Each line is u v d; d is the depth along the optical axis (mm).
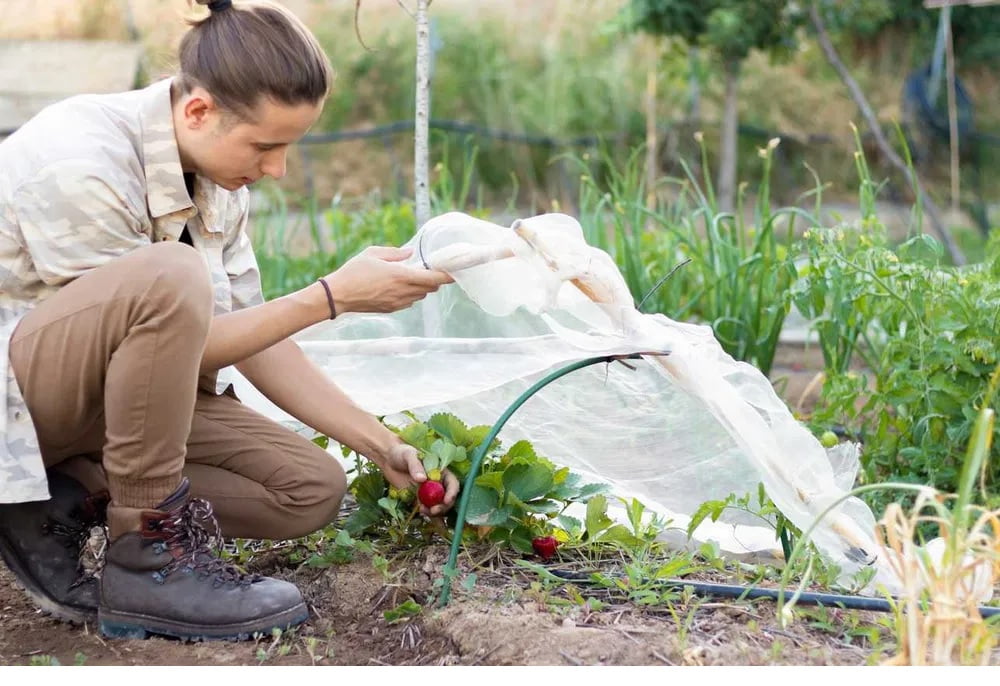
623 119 9719
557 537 2342
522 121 9820
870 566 2154
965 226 8242
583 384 2482
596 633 1932
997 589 2262
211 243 2203
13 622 2156
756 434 2100
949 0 5090
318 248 4730
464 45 10109
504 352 2354
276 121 1962
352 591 2195
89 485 2166
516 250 2037
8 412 1928
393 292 2049
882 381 3037
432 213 4770
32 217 1929
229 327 2012
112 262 1901
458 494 2229
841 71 7332
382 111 10164
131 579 2027
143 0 9016
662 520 2424
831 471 2207
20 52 8281
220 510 2219
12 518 2104
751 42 7445
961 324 2838
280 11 1974
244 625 2023
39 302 2016
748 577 2271
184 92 2000
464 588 2119
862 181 3660
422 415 2529
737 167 9547
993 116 8883
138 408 1903
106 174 1944
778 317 3602
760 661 1877
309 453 2244
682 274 4246
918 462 2885
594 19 10070
